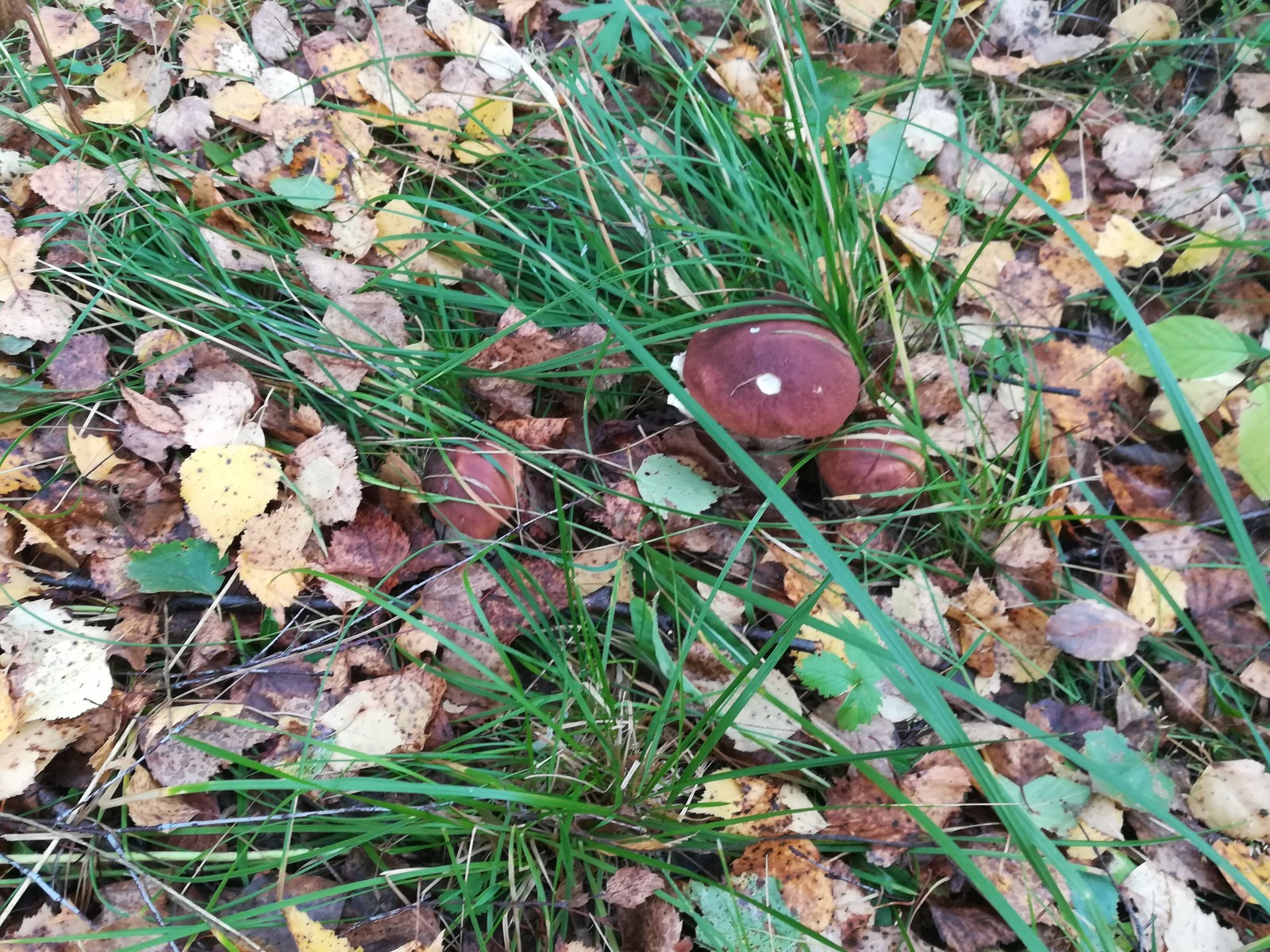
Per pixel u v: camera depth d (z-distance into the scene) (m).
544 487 0.47
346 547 0.43
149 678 0.40
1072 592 0.47
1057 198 0.55
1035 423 0.50
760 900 0.39
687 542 0.46
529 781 0.40
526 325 0.47
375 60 0.51
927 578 0.46
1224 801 0.42
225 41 0.52
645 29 0.52
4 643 0.38
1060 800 0.41
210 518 0.41
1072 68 0.60
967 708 0.44
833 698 0.44
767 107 0.57
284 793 0.39
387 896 0.39
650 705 0.42
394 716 0.40
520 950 0.38
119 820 0.38
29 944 0.35
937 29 0.58
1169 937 0.40
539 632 0.42
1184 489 0.49
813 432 0.42
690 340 0.47
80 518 0.41
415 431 0.46
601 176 0.51
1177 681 0.45
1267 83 0.58
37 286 0.46
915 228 0.54
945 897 0.41
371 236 0.50
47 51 0.45
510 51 0.55
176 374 0.45
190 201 0.49
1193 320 0.43
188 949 0.36
